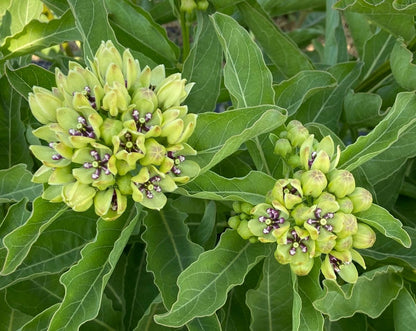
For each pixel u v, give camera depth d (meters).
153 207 0.32
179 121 0.31
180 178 0.32
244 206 0.35
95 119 0.31
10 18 0.44
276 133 0.37
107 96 0.31
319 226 0.32
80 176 0.31
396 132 0.36
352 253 0.33
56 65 0.47
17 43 0.42
